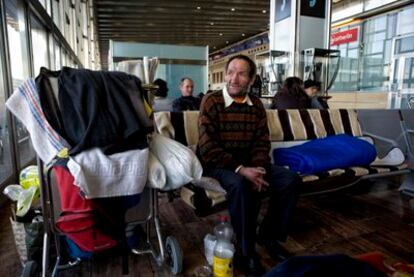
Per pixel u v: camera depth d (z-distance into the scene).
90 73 1.36
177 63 6.02
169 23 12.94
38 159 1.29
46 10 4.27
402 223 2.14
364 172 2.16
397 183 3.07
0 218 2.22
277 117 2.46
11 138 2.79
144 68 1.61
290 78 3.11
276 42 5.50
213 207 1.61
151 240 1.85
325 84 5.08
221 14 11.46
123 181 1.26
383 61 7.26
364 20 9.31
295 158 2.10
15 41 3.09
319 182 2.08
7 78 2.72
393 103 6.42
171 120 2.04
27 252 1.49
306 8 4.94
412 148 2.84
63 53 6.03
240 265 1.61
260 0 9.80
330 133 2.62
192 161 1.44
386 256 1.70
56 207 1.32
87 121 1.25
